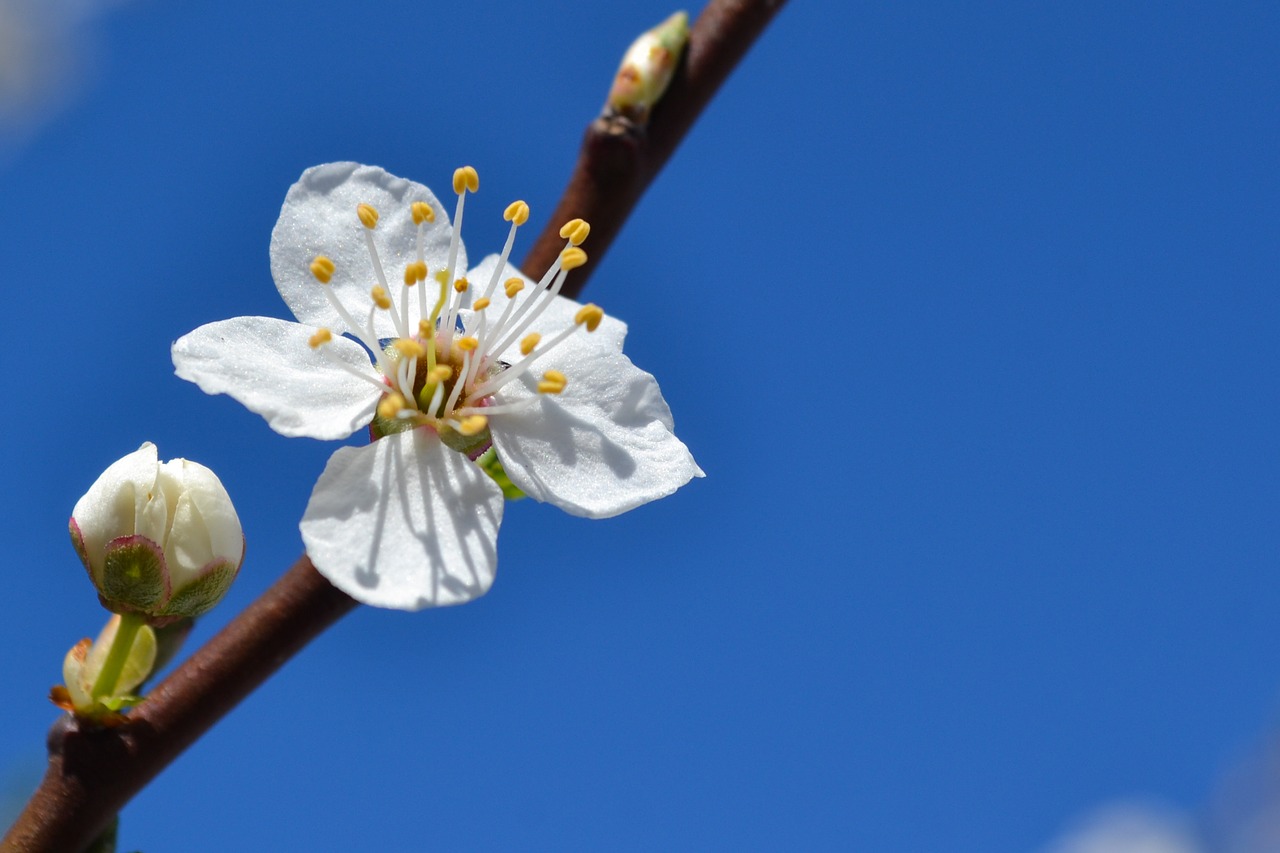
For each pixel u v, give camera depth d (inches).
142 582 7.9
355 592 7.7
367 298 8.1
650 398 8.0
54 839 7.8
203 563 7.9
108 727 7.9
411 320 8.1
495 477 8.1
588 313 8.0
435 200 8.2
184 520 7.9
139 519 7.9
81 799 7.9
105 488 7.9
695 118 8.4
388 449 7.9
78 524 7.9
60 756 7.9
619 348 8.1
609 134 8.3
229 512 8.0
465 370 8.0
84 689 7.9
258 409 7.8
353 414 7.9
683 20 8.4
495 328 8.1
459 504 7.8
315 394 7.9
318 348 7.9
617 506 7.9
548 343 8.0
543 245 8.3
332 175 8.1
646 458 8.0
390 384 8.0
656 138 8.3
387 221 8.1
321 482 7.8
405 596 7.7
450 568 7.7
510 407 8.0
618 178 8.3
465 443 8.0
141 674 8.0
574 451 8.0
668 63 8.3
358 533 7.8
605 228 8.3
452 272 8.1
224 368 7.8
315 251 8.0
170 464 8.0
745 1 8.4
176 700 7.9
